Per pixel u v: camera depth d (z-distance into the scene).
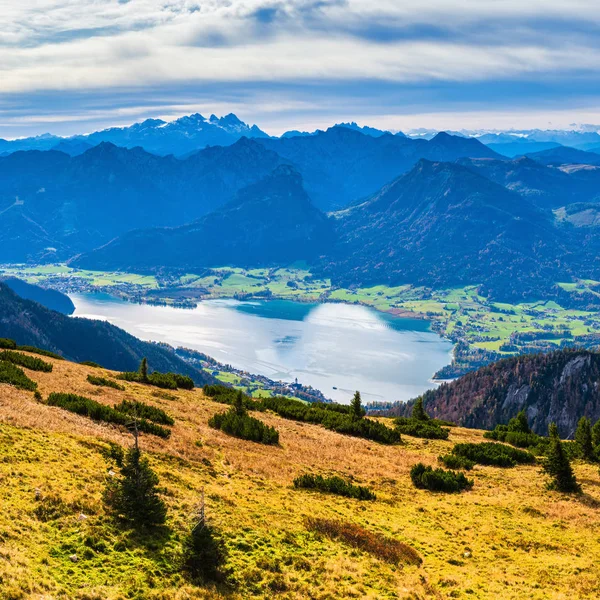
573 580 27.36
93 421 42.06
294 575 24.70
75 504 25.88
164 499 29.31
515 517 36.59
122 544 23.75
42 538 22.69
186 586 21.97
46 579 19.95
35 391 46.72
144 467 26.67
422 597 24.44
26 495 25.55
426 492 40.91
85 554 22.47
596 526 35.66
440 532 32.91
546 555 30.72
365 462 46.84
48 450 31.86
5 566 19.62
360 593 23.97
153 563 23.11
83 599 19.64
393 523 33.44
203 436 46.47
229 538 26.84
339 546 28.67
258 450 45.47
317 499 35.75
